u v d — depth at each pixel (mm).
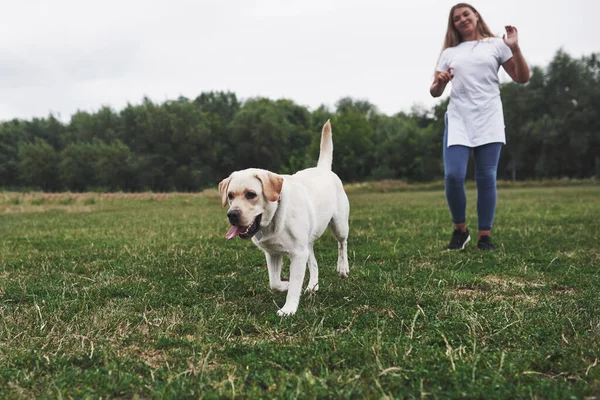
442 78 6121
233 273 5281
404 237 7539
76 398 2279
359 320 3479
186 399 2240
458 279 4664
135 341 3086
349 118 70875
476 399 2184
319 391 2248
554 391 2215
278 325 3373
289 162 73750
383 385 2330
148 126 66625
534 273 4875
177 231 8969
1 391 2346
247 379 2480
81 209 17844
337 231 4871
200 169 67125
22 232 9422
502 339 2971
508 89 53188
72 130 78000
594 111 48562
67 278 4984
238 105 89375
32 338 3068
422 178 63625
